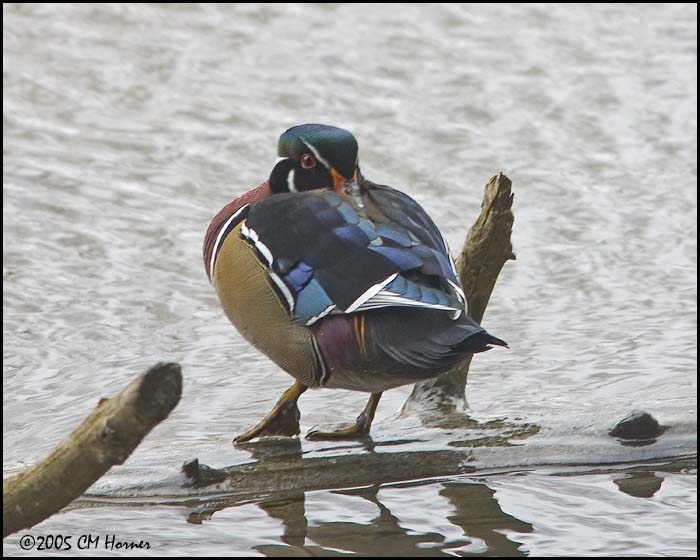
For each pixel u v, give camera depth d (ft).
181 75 61.16
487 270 34.45
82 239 48.57
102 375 39.73
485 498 30.37
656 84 61.72
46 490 24.13
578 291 45.37
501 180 33.65
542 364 39.63
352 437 32.42
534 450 31.96
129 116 57.82
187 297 45.01
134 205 51.13
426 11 68.03
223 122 57.62
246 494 30.48
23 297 44.60
